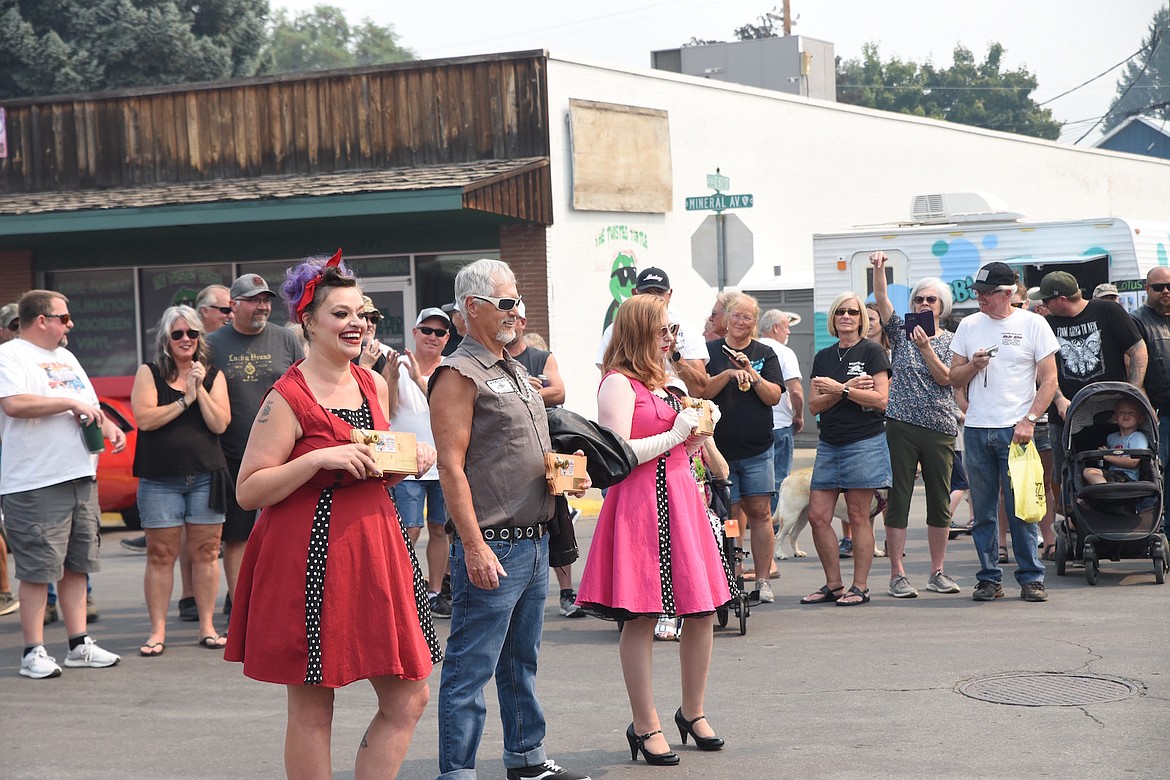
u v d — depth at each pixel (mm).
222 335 9125
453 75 18734
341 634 4453
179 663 8336
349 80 19125
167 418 8547
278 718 6906
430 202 16562
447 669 5199
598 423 5863
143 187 19938
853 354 9328
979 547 9375
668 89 21000
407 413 9172
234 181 19406
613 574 5734
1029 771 5430
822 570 11133
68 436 8086
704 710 6668
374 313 4707
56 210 18188
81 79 38094
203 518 8742
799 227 24516
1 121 20625
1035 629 8250
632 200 20031
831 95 38719
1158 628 8148
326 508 4496
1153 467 9883
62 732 6691
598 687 7270
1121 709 6312
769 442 9391
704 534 5883
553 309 18484
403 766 5949
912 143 27984
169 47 39250
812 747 5914
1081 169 34469
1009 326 9188
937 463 9531
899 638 8172
